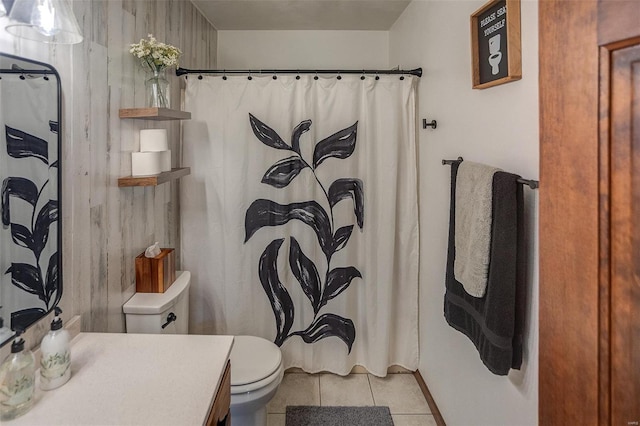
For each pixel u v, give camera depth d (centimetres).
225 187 224
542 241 61
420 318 236
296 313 235
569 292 55
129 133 168
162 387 101
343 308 235
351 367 242
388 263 230
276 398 221
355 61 309
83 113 134
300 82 222
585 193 51
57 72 120
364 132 226
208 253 227
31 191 109
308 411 211
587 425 52
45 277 115
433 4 205
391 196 226
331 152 226
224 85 220
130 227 171
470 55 161
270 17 279
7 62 99
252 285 229
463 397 175
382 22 290
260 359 177
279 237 228
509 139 131
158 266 175
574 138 53
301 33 306
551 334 59
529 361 124
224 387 115
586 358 52
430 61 211
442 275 197
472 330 142
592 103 50
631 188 46
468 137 164
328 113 225
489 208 127
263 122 222
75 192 130
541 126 61
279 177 225
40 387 100
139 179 159
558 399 58
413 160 229
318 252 232
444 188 192
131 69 169
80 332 133
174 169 199
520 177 119
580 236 52
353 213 231
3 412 86
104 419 88
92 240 141
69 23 101
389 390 231
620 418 48
